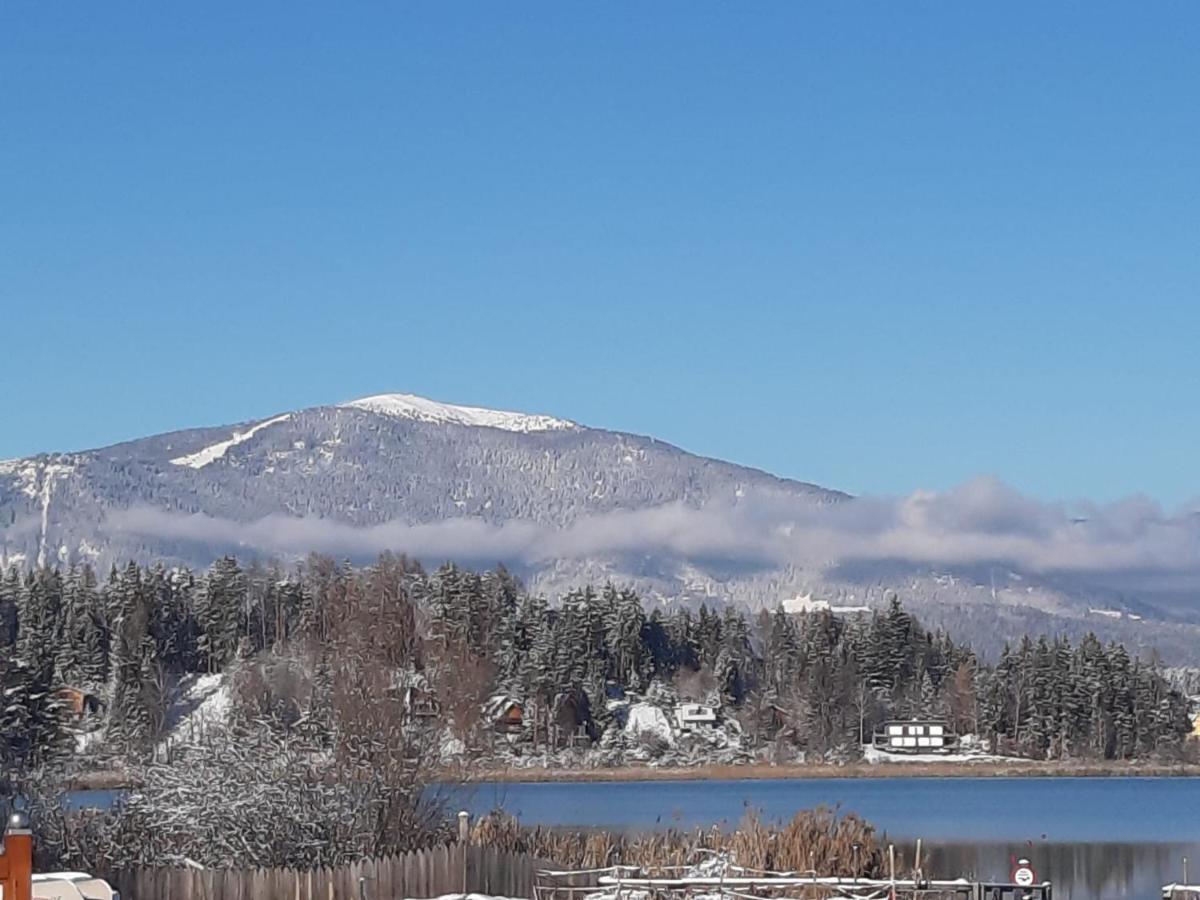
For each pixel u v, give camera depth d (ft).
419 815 179.32
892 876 161.58
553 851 185.78
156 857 162.81
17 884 94.17
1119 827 329.93
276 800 165.17
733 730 626.23
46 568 589.73
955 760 611.06
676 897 161.07
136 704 429.38
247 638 528.22
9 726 294.25
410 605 356.38
